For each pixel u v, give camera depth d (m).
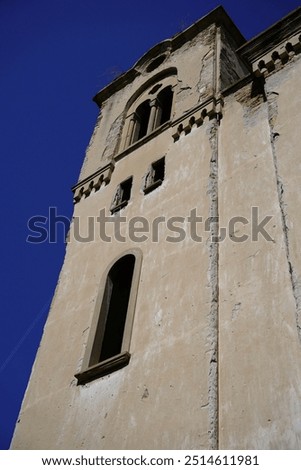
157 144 16.16
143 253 12.59
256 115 13.71
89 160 19.02
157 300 11.04
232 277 10.23
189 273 10.98
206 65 18.00
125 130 19.34
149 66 21.44
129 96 20.81
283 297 9.10
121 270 13.14
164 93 19.39
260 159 12.29
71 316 12.88
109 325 12.22
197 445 8.06
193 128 15.16
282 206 10.06
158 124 18.39
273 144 11.49
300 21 13.89
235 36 20.22
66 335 12.50
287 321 8.71
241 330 9.20
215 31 19.67
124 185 15.94
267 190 11.36
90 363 11.25
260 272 9.86
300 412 7.47
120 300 12.63
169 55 20.81
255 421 7.82
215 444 7.94
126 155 17.23
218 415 8.31
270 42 14.20
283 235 9.95
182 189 13.37
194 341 9.59
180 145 15.04
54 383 11.55
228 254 10.77
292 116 11.73
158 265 11.87
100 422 9.76
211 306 9.91
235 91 15.20
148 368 9.88
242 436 7.77
